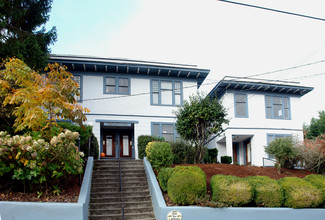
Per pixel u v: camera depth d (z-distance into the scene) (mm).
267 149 16141
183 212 10477
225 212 10789
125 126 20625
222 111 16859
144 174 13828
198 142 16750
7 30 14383
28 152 9766
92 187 12375
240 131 22547
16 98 10047
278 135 23312
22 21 15602
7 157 9664
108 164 14438
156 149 13695
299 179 12539
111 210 11109
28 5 15602
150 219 10992
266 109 23562
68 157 10398
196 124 16484
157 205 11000
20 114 10703
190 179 10984
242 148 24828
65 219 9273
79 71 20078
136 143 19875
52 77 11344
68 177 11383
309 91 24406
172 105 20969
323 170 16219
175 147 16312
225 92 23141
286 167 16484
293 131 23750
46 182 10141
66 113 11039
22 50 14055
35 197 9938
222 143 24422
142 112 20422
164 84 21266
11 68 10703
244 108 23109
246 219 10945
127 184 12945
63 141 10414
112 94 20234
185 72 21188
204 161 18781
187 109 16797
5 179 10062
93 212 10984
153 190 11836
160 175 12336
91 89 20016
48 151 10125
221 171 14148
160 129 20438
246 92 23422
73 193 10750
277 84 23344
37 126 10703
